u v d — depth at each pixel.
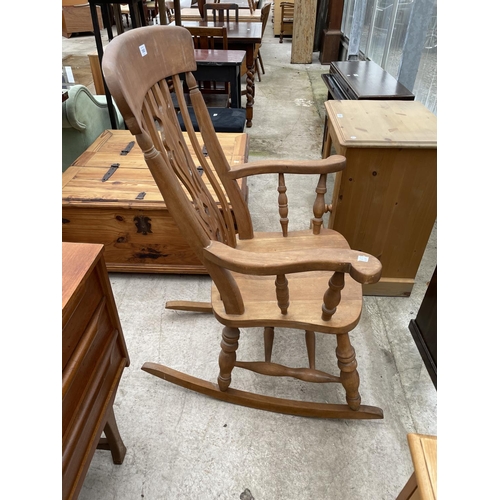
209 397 1.25
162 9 2.26
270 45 6.29
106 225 1.58
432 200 1.39
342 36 5.07
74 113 1.97
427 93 2.19
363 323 1.52
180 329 1.50
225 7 3.70
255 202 2.33
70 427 0.68
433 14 2.08
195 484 1.04
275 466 1.08
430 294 1.33
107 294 0.84
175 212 0.80
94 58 2.65
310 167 1.14
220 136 2.11
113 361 0.91
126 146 1.98
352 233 1.49
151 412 1.21
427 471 0.57
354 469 1.07
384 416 1.19
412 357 1.39
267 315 0.97
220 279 0.90
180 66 0.99
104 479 1.04
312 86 4.39
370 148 1.29
